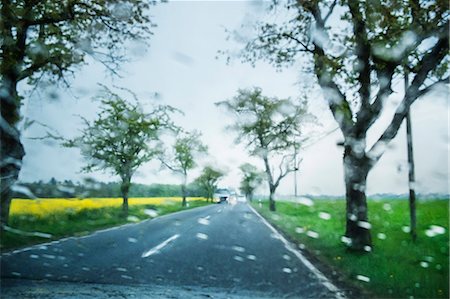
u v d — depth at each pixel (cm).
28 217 1140
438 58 562
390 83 603
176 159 3228
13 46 790
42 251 596
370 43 561
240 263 513
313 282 403
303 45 709
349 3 550
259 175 3347
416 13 493
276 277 427
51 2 823
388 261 525
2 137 807
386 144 605
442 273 438
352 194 653
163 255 571
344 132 661
